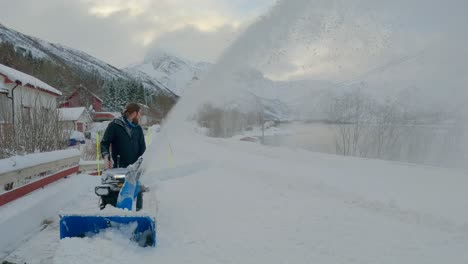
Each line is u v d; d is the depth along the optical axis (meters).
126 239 4.43
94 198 7.73
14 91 23.92
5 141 10.44
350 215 6.20
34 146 11.38
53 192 6.74
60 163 8.06
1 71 23.17
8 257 4.25
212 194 8.04
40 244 4.71
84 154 20.50
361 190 7.96
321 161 13.89
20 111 12.20
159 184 9.42
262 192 8.16
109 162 5.65
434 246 4.72
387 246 4.71
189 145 21.67
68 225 4.41
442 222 5.71
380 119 27.77
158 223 5.70
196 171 11.57
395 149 25.62
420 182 8.88
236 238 4.98
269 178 9.90
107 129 5.80
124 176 5.28
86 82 105.38
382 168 11.74
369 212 6.37
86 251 4.00
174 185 9.26
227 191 8.34
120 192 4.95
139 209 5.92
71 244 4.10
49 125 12.36
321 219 5.96
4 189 5.94
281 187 8.70
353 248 4.63
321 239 4.97
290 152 18.11
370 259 4.27
